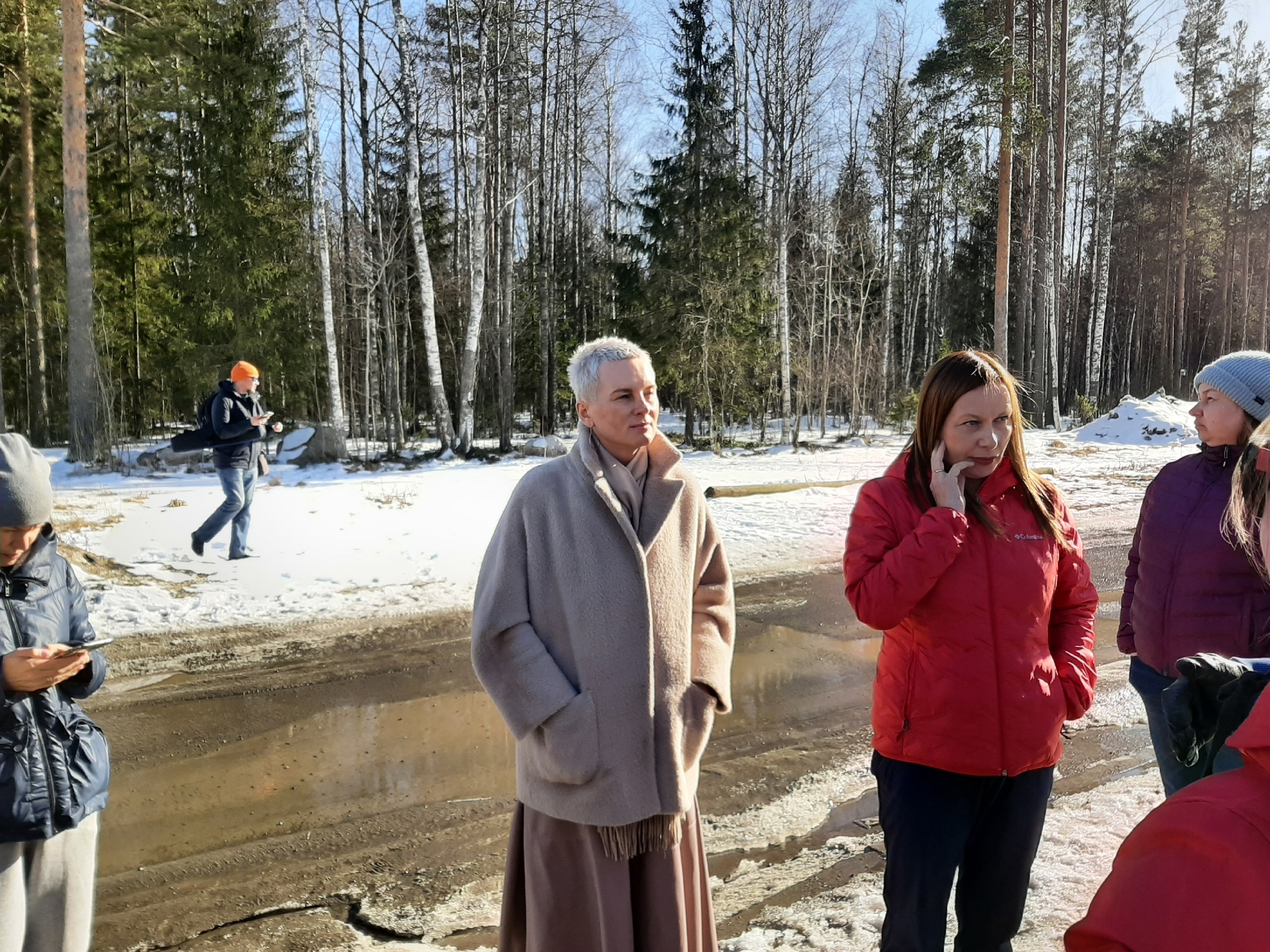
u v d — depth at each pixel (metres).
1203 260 44.91
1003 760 2.12
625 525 2.07
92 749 2.12
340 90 20.61
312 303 25.45
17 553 2.06
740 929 2.83
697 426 29.70
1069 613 2.38
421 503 11.02
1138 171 41.19
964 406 2.16
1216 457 2.61
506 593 2.11
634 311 23.39
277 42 22.11
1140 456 17.38
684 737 2.09
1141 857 0.91
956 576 2.15
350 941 2.87
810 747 4.42
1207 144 38.84
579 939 2.08
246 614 6.65
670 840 2.05
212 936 2.89
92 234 24.19
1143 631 2.75
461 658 5.74
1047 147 26.47
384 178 25.34
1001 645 2.14
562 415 31.50
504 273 21.00
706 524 2.32
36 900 2.05
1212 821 0.84
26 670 1.91
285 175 22.89
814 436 26.19
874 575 2.18
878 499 2.33
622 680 2.03
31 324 24.92
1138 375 48.28
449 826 3.64
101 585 7.16
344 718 4.78
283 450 18.50
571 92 27.39
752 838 3.49
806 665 5.70
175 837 3.54
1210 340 50.09
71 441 15.09
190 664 5.61
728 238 22.52
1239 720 1.33
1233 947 0.81
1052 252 28.98
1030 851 2.23
